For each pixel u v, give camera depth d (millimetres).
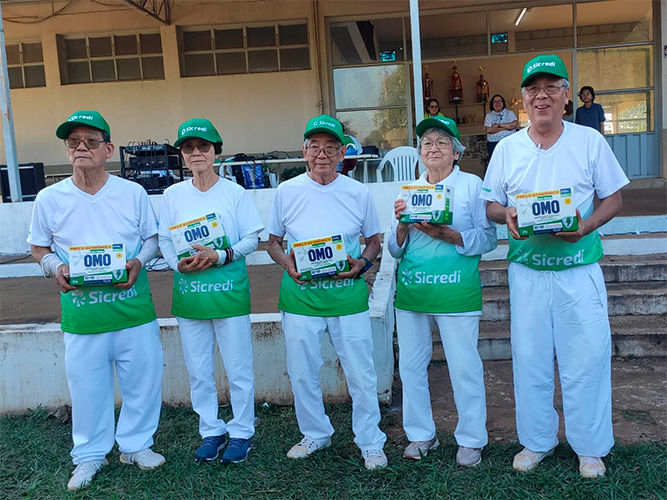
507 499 2660
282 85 10406
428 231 2816
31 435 3545
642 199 7734
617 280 5160
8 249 7129
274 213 3080
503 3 9969
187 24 10297
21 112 10641
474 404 2904
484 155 11250
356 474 2920
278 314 3959
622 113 10039
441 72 11016
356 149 7430
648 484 2689
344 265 2869
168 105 10531
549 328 2820
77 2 10305
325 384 3807
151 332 3086
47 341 3855
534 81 2641
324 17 10180
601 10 9883
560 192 2576
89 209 2920
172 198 3090
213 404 3188
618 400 3693
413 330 2986
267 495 2799
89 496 2848
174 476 2967
